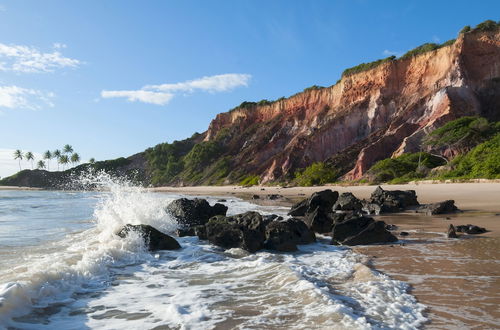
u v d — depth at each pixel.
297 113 102.50
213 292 6.46
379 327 4.62
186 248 11.00
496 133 52.84
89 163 152.50
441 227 14.13
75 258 8.73
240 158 107.19
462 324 4.75
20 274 6.77
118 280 7.35
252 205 30.14
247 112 128.88
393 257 9.07
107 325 4.97
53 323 5.04
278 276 7.40
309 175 67.19
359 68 94.50
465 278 6.93
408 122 68.19
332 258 9.36
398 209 21.33
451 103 64.31
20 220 19.22
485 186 34.50
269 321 4.98
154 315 5.34
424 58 77.25
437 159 56.12
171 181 125.69
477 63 70.06
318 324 4.81
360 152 65.69
